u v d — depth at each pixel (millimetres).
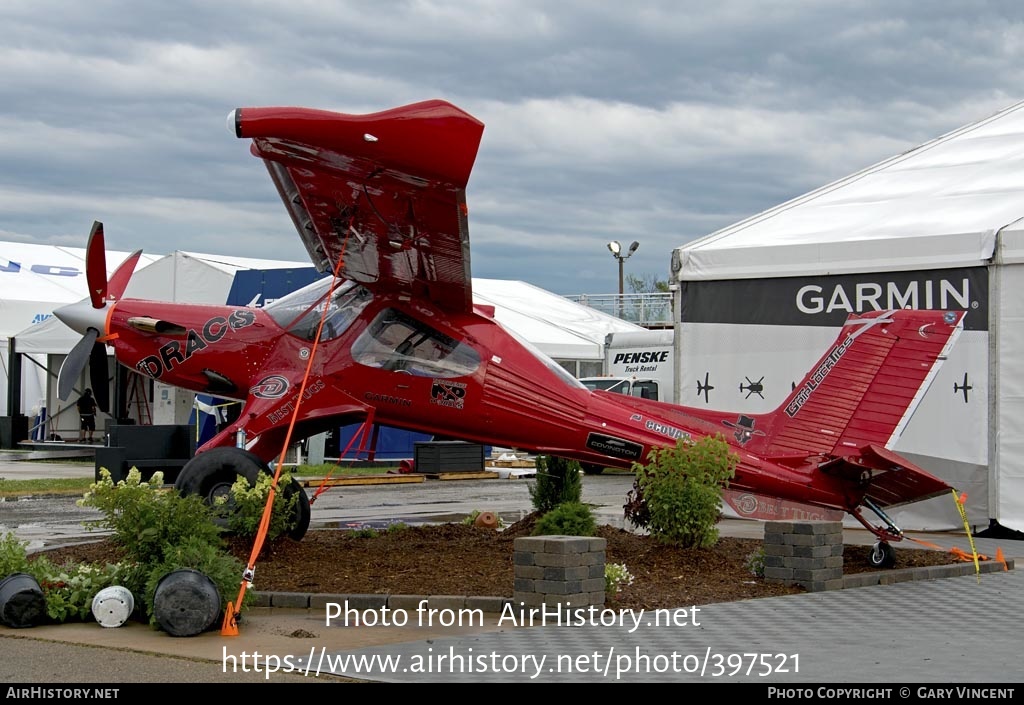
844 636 7898
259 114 8258
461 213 9203
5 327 37062
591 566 8633
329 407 11648
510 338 11852
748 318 16859
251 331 12062
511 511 17391
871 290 15828
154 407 29984
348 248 10680
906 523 15523
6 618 7969
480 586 9500
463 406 11664
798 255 16375
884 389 11336
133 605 8148
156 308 12375
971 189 16938
